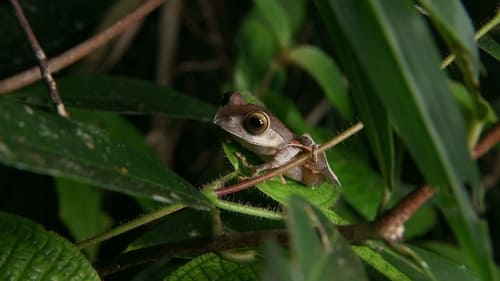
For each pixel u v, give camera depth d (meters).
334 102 0.66
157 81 0.78
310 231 0.39
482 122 0.41
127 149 0.41
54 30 0.62
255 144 0.49
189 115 0.54
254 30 0.70
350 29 0.38
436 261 0.43
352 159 0.60
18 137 0.39
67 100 0.53
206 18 0.83
